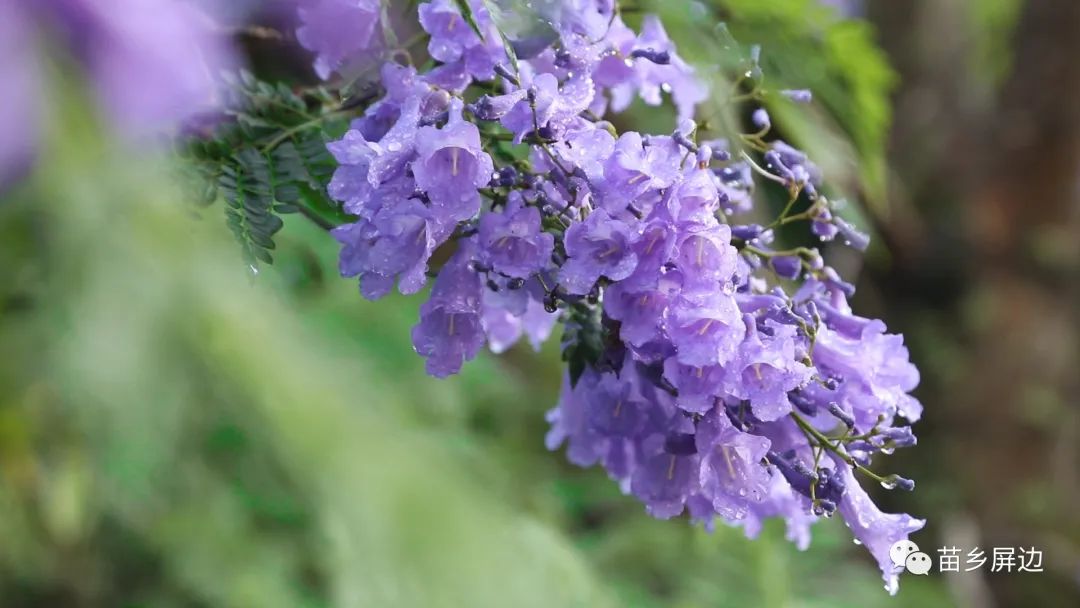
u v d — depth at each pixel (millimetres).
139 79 544
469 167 671
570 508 1328
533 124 683
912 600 1594
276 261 931
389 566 567
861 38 892
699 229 666
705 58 786
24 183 536
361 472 568
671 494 715
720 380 674
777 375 676
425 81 712
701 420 691
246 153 731
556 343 1288
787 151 763
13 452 785
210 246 576
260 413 562
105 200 546
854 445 716
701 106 851
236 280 572
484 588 573
